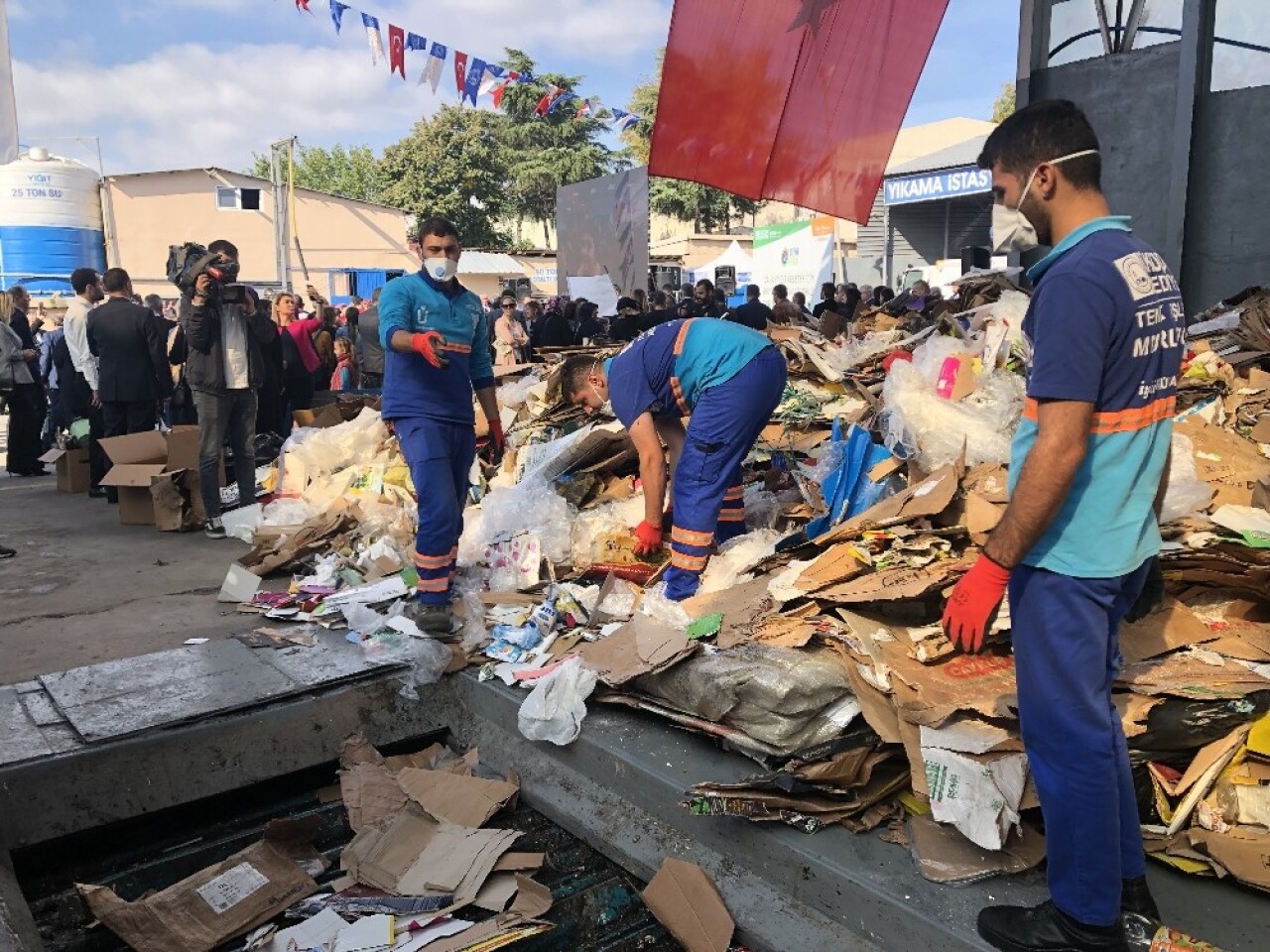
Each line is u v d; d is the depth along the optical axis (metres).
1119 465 1.86
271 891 2.58
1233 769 2.31
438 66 8.98
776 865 2.46
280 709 3.20
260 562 5.03
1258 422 4.23
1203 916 2.05
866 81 5.95
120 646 3.86
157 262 30.31
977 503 3.33
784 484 4.97
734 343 3.73
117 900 2.46
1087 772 1.86
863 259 23.50
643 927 2.58
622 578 4.17
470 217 44.00
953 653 2.75
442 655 3.57
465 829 2.81
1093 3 6.92
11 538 6.04
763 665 2.75
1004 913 2.03
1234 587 2.88
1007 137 1.98
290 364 8.40
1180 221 6.54
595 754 3.00
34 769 2.77
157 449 6.70
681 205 45.44
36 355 9.15
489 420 4.45
